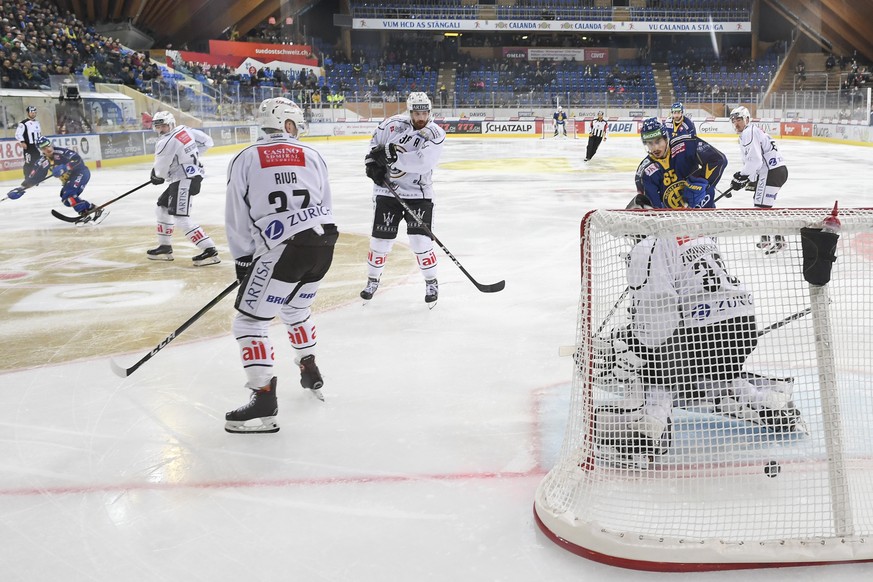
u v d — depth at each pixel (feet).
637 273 8.77
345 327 16.10
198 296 19.17
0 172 50.67
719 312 8.95
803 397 10.55
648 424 8.50
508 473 9.39
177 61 98.89
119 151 63.93
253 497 8.90
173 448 10.31
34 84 62.13
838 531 7.34
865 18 113.19
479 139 101.40
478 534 7.97
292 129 10.92
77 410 11.70
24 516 8.53
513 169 55.47
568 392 12.14
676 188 12.45
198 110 82.28
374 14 126.52
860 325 10.34
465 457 9.87
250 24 123.44
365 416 11.34
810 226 7.40
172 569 7.43
